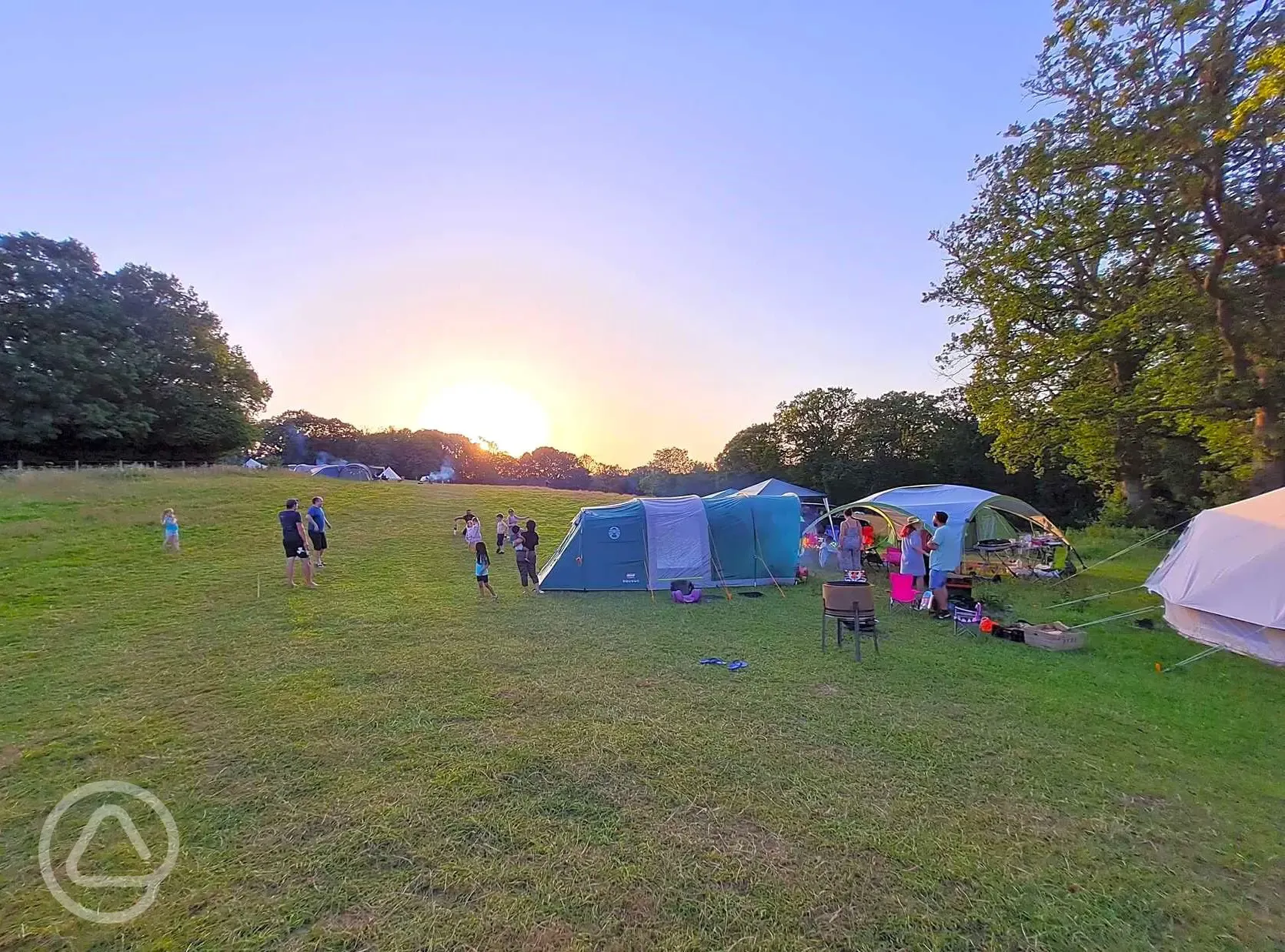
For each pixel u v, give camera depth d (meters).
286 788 4.58
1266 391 13.06
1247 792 4.64
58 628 9.21
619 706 6.27
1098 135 13.41
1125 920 3.29
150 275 45.84
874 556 16.03
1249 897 3.48
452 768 4.89
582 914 3.28
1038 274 16.38
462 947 3.05
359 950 3.03
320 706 6.21
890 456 48.59
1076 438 18.47
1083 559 17.70
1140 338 16.19
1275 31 11.09
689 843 3.91
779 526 13.66
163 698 6.45
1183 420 15.94
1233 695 6.68
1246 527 8.66
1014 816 4.26
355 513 23.23
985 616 9.73
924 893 3.47
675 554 12.80
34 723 5.80
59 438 38.47
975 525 17.69
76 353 37.47
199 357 46.12
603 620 10.16
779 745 5.35
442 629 9.46
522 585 13.07
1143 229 14.16
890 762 5.05
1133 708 6.29
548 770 4.86
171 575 13.12
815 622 10.11
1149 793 4.59
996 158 16.80
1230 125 10.41
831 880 3.56
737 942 3.09
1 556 13.75
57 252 40.19
